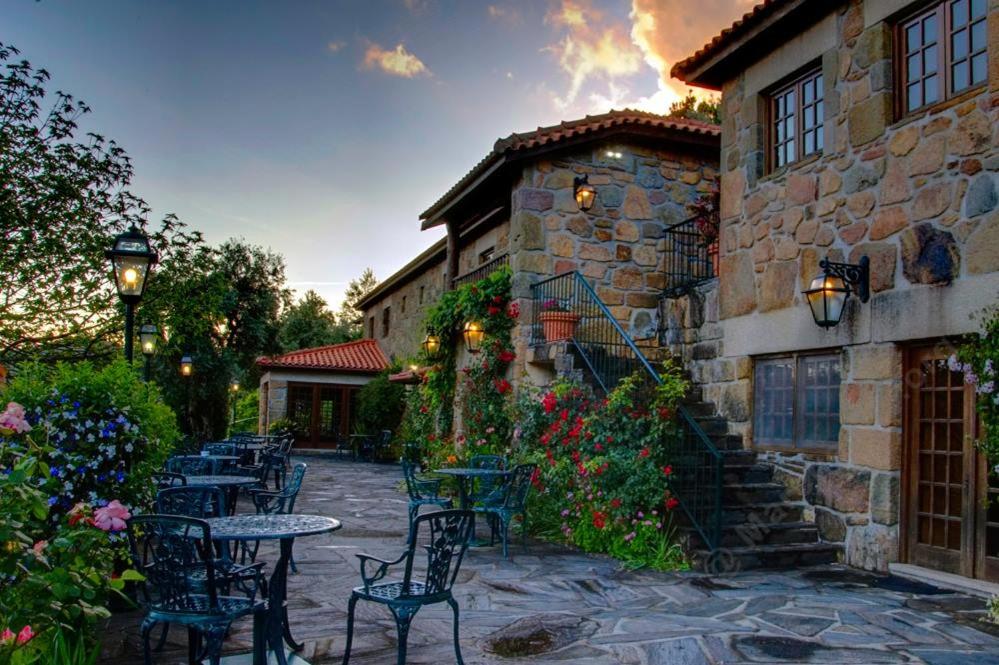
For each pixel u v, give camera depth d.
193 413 19.48
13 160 8.22
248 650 3.85
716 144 10.97
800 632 4.33
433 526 3.57
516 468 6.84
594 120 10.62
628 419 7.00
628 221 10.65
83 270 8.72
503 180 10.96
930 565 5.72
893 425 5.97
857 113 6.48
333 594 5.11
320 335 33.88
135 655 3.74
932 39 5.98
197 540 4.00
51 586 2.67
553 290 10.10
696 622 4.53
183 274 10.14
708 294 8.51
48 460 4.30
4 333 8.58
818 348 6.79
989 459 4.97
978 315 5.28
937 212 5.66
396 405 19.70
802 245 7.01
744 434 7.68
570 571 6.00
